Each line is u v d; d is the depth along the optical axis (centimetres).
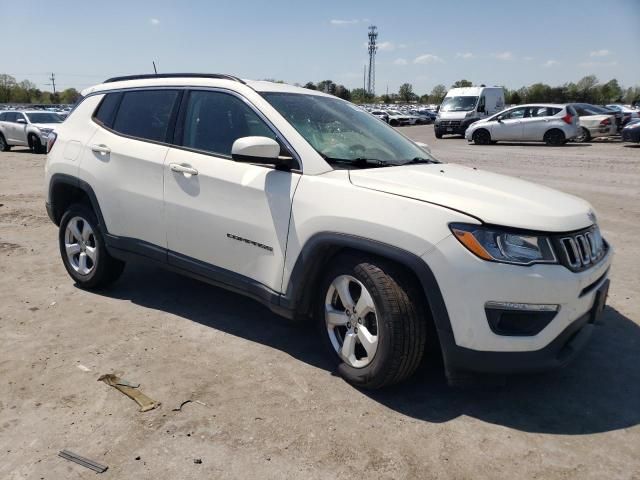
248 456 262
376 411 301
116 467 254
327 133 370
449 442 276
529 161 1454
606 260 329
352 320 320
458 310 281
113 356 358
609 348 381
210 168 373
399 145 408
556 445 275
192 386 323
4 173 1280
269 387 323
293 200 332
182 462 258
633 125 1884
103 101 466
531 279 276
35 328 400
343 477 249
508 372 286
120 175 425
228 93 384
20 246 623
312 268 330
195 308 443
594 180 1111
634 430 288
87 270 473
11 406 301
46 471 250
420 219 287
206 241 380
